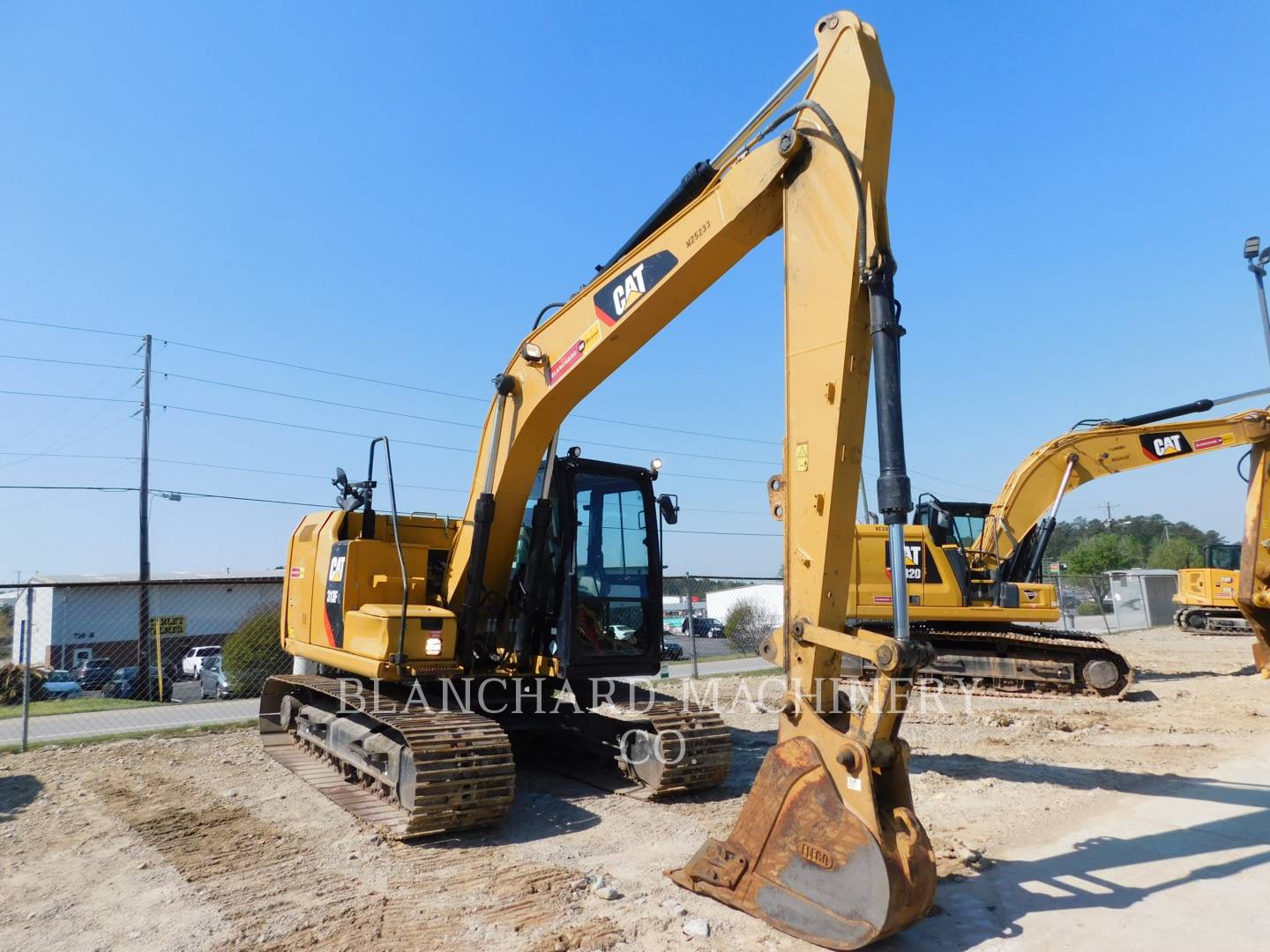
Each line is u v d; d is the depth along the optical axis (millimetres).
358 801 6492
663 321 5629
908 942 4027
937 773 7594
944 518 13453
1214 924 4199
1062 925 4219
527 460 6742
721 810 6473
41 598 22797
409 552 7406
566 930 4172
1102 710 11258
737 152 5238
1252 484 12922
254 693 13758
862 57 4363
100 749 8828
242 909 4508
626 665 7258
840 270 4324
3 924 4359
